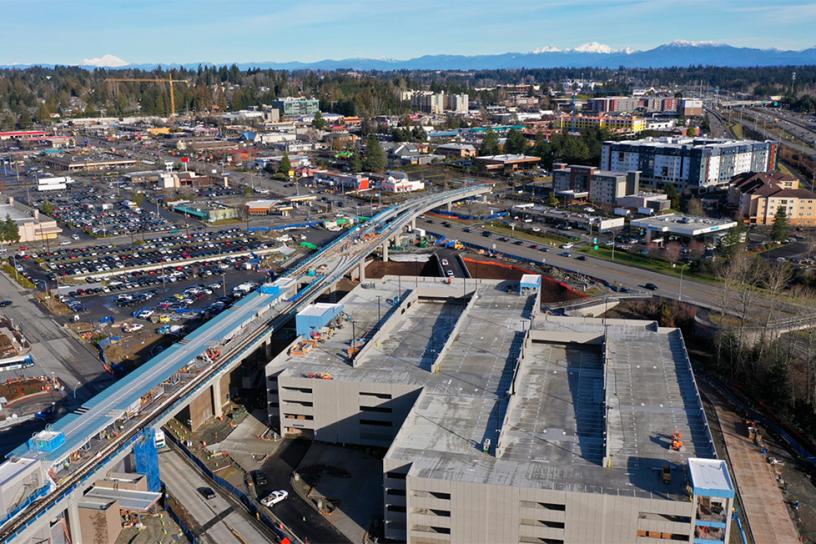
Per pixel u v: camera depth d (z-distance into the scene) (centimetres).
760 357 14662
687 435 10612
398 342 14312
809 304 18038
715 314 17650
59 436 10212
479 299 16800
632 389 12181
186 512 10612
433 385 12306
